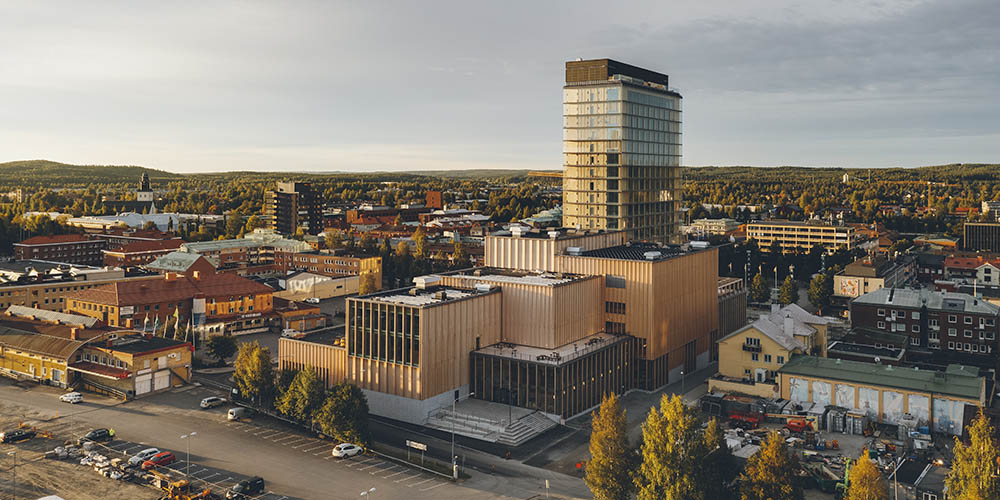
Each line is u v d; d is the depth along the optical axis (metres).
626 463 89.62
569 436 118.25
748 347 138.75
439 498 95.00
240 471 103.19
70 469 103.69
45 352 146.25
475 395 131.00
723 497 86.94
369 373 127.12
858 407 123.12
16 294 193.00
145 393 139.62
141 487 97.88
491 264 163.25
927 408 117.69
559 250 154.88
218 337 163.00
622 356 141.00
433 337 122.44
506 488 98.44
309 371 117.25
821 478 97.44
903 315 168.75
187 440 115.38
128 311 185.38
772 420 122.75
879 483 77.81
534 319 135.00
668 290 148.25
